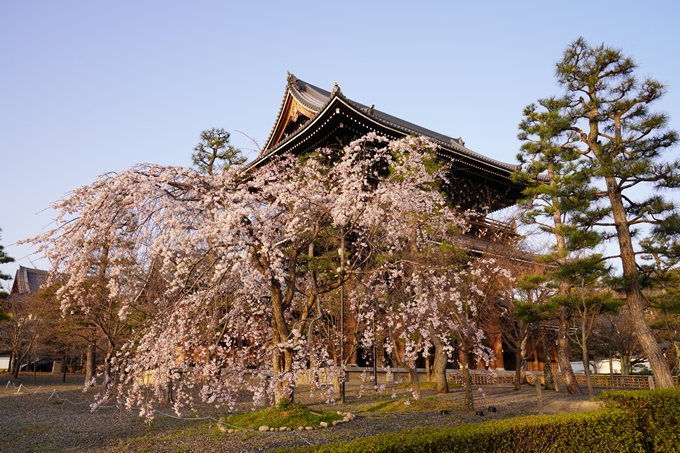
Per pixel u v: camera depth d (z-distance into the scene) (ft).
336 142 80.64
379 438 20.58
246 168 36.37
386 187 34.12
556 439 24.25
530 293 73.10
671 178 49.80
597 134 59.47
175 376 30.01
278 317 35.55
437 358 67.26
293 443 31.48
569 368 67.87
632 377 102.12
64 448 33.63
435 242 46.60
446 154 82.58
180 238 26.50
